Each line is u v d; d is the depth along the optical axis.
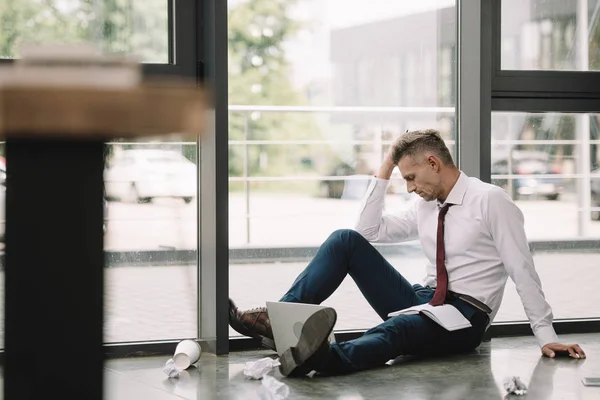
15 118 0.75
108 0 3.76
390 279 3.64
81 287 0.87
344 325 4.10
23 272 0.85
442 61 4.21
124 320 3.86
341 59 4.07
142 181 3.87
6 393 0.86
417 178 3.57
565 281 4.36
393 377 3.20
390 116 4.15
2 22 3.63
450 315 3.45
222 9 3.75
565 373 3.28
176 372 3.30
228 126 3.82
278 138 4.01
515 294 4.25
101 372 0.88
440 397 2.88
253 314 3.76
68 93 0.75
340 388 3.01
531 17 4.27
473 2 4.13
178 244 3.92
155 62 3.83
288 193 4.04
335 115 4.08
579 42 4.32
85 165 0.86
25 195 0.84
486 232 3.53
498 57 4.23
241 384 3.17
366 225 3.78
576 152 4.35
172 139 3.88
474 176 4.14
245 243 4.00
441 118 4.22
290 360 3.15
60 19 3.70
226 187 3.75
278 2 3.97
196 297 3.95
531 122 4.30
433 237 3.65
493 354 3.68
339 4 4.05
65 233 0.86
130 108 0.76
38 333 0.86
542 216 4.33
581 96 4.31
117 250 3.85
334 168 4.09
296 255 4.06
